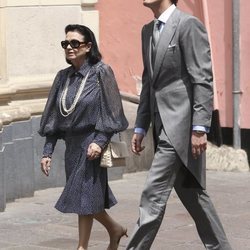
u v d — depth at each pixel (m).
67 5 18.25
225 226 14.91
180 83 10.73
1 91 16.52
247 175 20.38
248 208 16.58
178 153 10.66
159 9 10.83
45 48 17.81
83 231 11.84
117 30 22.27
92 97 11.78
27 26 17.47
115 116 11.75
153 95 10.89
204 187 10.92
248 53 20.78
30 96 17.45
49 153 12.24
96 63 11.97
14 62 17.28
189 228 14.70
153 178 10.70
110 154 11.73
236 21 20.70
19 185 16.86
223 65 21.11
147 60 10.92
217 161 20.92
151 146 20.36
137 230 10.66
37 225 14.89
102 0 22.36
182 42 10.62
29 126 17.03
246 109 20.92
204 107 10.57
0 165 15.70
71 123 11.83
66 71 12.14
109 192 12.09
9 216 15.56
